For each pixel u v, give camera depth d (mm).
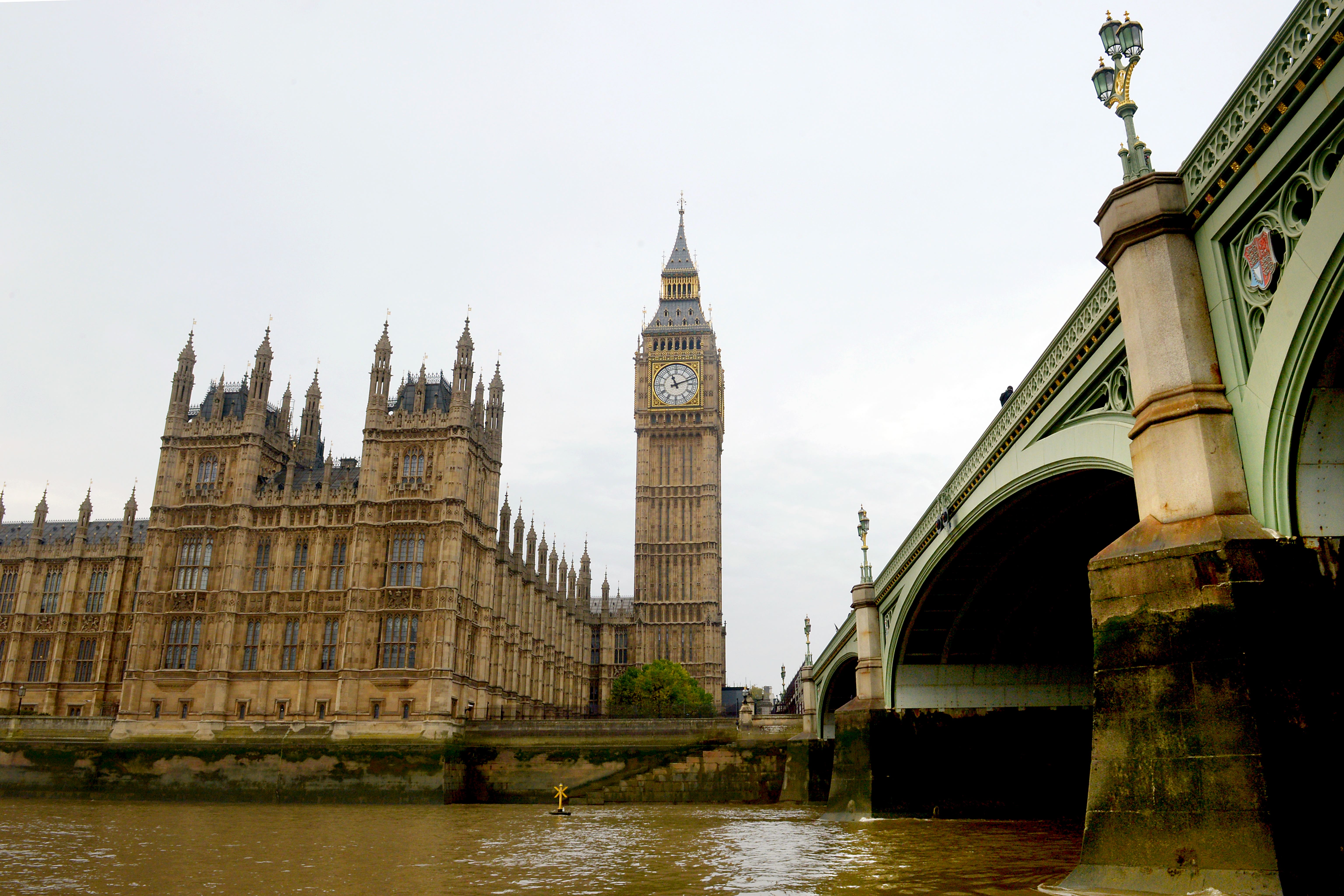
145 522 104938
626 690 114812
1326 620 14500
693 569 142250
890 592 47656
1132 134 18125
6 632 96688
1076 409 23344
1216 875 14328
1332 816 13859
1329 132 13789
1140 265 17562
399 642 79500
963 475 33562
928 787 45719
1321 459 14797
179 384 89625
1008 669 48031
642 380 150625
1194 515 16000
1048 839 34312
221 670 80500
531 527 110000
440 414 84625
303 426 101188
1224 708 14719
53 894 23719
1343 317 13703
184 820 53000
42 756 76312
